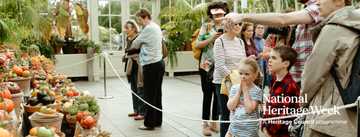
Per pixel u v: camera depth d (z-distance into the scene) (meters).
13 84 2.62
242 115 2.78
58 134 2.15
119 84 8.20
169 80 8.88
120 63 9.40
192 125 4.61
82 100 2.95
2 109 2.03
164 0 9.51
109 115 5.20
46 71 4.50
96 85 8.09
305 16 1.88
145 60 4.29
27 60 4.25
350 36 1.68
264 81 3.49
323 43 1.71
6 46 4.14
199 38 4.02
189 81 8.69
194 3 9.62
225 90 3.32
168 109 5.60
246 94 2.75
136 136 4.16
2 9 4.71
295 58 2.44
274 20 1.88
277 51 2.43
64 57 8.68
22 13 4.85
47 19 7.21
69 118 2.63
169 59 9.38
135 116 5.02
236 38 3.58
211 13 3.81
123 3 9.29
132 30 4.93
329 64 1.71
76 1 8.81
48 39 7.85
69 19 8.59
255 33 4.14
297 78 2.62
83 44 8.77
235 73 3.21
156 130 4.39
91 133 2.52
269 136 2.45
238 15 1.91
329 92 1.75
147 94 4.38
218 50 3.49
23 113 2.60
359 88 1.66
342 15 1.71
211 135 4.14
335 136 1.72
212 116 4.21
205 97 4.15
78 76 8.84
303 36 2.57
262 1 8.05
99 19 9.16
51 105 2.66
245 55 3.56
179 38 9.41
